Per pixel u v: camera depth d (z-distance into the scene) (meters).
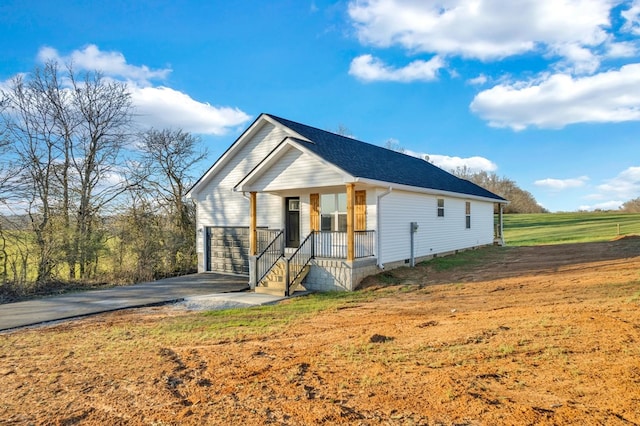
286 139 13.04
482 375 4.54
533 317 6.93
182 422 3.86
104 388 4.89
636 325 5.83
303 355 5.81
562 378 4.27
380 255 13.81
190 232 22.25
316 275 12.84
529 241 27.12
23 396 4.73
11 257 15.30
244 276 17.33
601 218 44.28
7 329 8.46
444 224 18.62
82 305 11.11
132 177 21.06
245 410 4.06
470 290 10.77
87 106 19.73
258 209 16.88
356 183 12.30
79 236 16.80
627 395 3.71
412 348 5.75
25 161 16.89
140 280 17.12
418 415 3.71
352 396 4.25
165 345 6.75
